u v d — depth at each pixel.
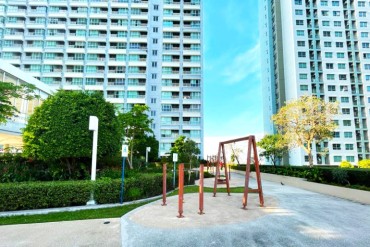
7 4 55.12
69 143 9.92
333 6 58.56
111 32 57.44
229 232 5.90
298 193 13.50
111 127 11.38
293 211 8.33
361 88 56.34
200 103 55.56
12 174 10.54
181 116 54.75
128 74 55.03
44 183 8.77
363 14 58.84
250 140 9.45
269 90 64.94
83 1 57.28
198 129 54.53
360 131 53.97
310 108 26.48
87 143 10.24
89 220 6.95
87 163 11.68
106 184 9.38
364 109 55.28
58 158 10.57
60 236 5.56
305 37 56.25
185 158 27.00
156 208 8.70
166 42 57.84
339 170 14.09
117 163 14.98
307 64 55.22
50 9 56.47
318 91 54.59
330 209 8.80
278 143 30.22
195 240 5.34
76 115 10.41
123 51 55.88
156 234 5.73
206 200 10.67
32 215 7.56
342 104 54.53
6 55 53.38
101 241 5.25
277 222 6.83
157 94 55.66
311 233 5.86
